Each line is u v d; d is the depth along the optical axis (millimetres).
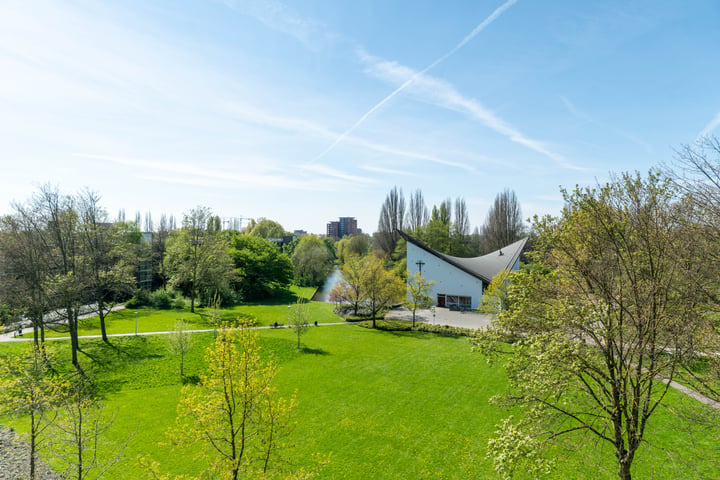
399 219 74500
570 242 11242
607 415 10914
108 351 25453
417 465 13523
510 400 11766
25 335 28781
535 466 9883
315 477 12773
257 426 10172
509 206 69188
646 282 10055
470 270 45531
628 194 10859
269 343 28844
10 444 14320
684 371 10875
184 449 14297
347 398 19188
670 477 12500
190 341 25375
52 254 25375
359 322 39125
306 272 76188
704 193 13156
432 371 23453
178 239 45281
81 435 11633
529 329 11266
